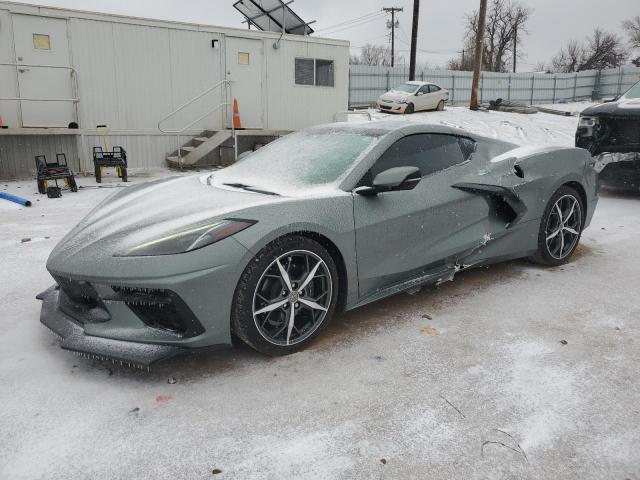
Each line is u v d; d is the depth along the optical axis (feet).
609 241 16.25
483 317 10.39
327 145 11.10
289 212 8.50
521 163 12.39
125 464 6.06
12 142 31.37
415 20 89.45
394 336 9.51
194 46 35.96
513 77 112.88
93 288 8.00
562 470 5.98
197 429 6.74
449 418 6.97
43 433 6.62
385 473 5.93
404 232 10.09
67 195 25.23
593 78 120.06
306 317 9.11
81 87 32.53
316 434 6.64
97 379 7.97
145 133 35.22
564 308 10.85
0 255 14.74
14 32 30.32
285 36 39.14
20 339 9.31
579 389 7.70
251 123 39.19
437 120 65.31
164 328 8.00
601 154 22.07
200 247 7.70
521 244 12.54
